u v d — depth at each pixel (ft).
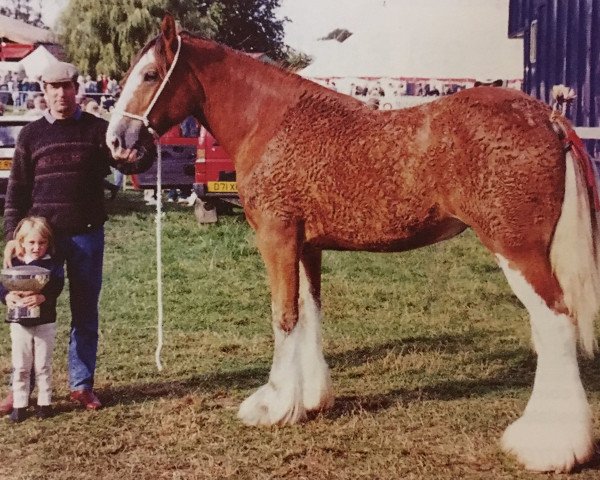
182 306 22.22
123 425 12.81
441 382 15.17
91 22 43.68
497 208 10.58
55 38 48.03
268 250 12.26
